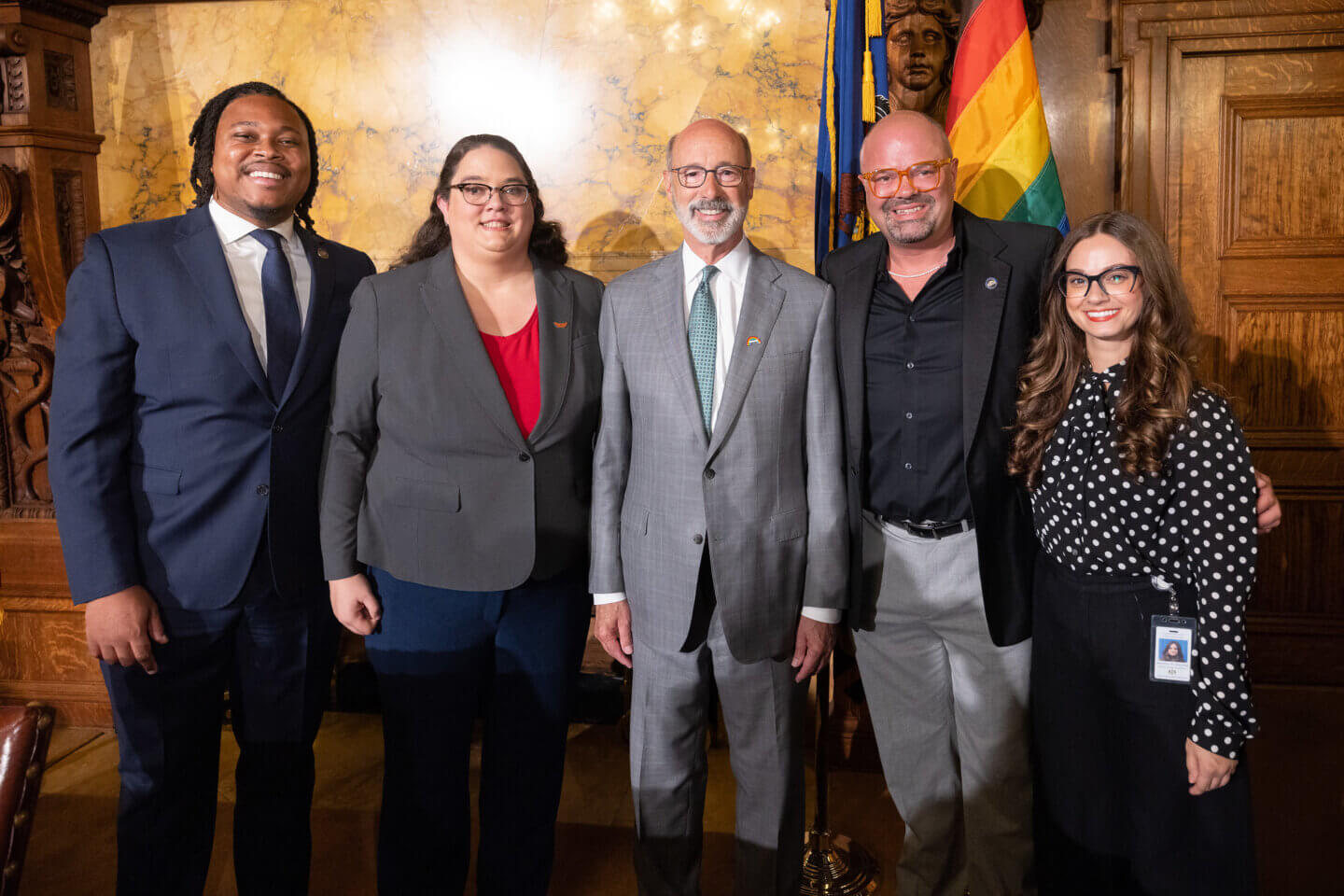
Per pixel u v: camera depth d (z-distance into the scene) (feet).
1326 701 9.32
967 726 6.00
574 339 5.99
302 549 6.11
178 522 5.80
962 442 5.68
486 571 5.71
